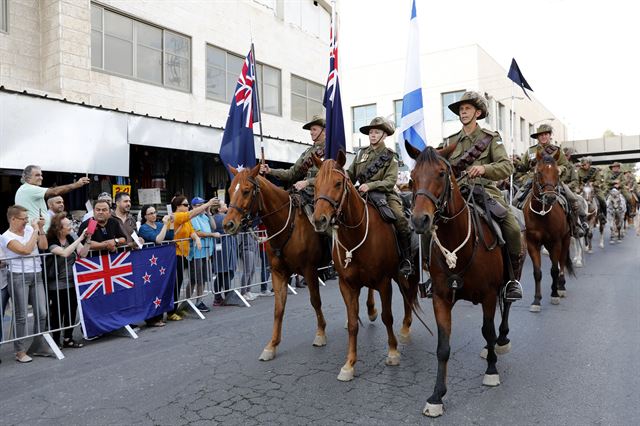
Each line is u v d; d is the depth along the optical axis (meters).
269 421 3.91
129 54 11.55
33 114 7.64
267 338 6.36
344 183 4.64
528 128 38.81
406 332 5.93
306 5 17.84
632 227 19.94
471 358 5.23
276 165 14.28
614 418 3.71
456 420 3.79
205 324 7.30
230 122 7.81
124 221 7.40
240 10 14.77
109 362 5.61
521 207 7.89
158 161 11.44
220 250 8.44
